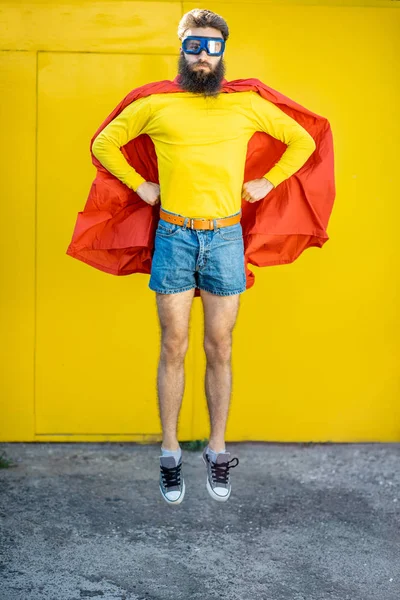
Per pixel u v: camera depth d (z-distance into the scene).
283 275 5.31
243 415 5.45
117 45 5.07
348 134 5.20
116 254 4.16
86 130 5.13
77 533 4.32
